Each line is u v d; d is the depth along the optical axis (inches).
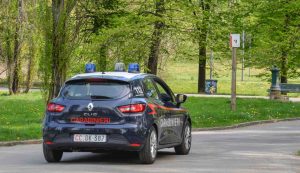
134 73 1205.1
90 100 1123.3
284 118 2465.6
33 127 1818.4
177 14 3462.1
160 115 1176.8
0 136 1565.0
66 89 1149.1
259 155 1300.4
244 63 4220.0
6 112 2480.3
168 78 4813.0
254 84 5221.5
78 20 2037.4
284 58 4047.7
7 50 3742.6
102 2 2994.6
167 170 1049.5
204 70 4311.0
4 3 3415.4
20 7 3206.2
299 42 3907.5
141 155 1124.5
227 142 1599.4
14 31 3518.7
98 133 1109.1
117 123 1110.4
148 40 3430.1
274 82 3383.4
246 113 2413.9
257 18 4020.7
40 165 1111.0
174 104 1282.0
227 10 4025.6
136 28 3297.2
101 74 1163.3
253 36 4104.3
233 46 2493.8
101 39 3137.3
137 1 3447.3
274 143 1577.3
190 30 3649.1
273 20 3937.0
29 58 3850.9
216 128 2025.1
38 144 1536.7
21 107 2736.2
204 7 3959.2
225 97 3486.7
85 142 1112.2
